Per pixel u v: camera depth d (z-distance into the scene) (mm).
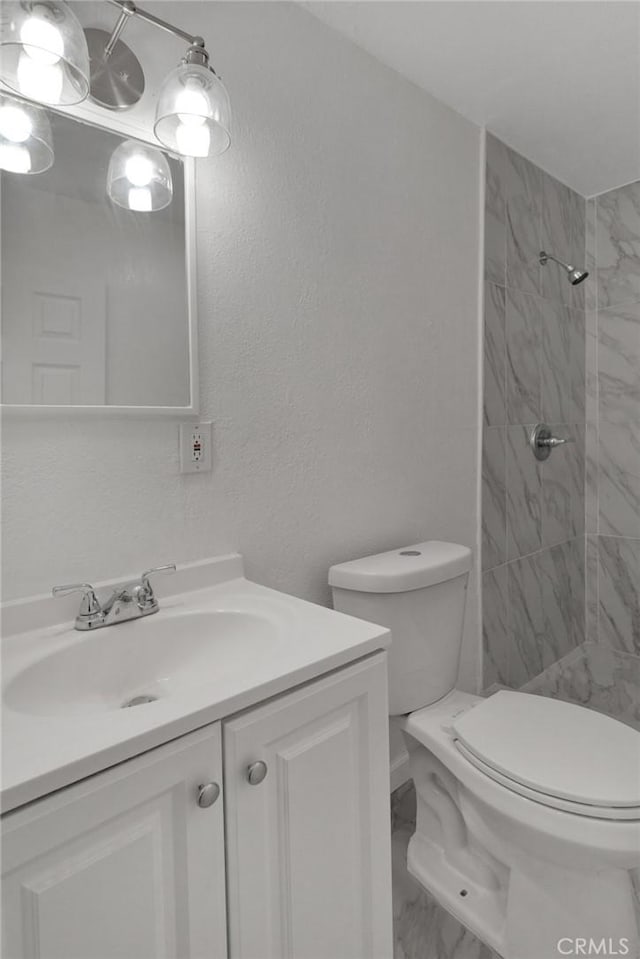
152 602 1071
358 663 930
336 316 1502
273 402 1357
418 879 1364
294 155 1384
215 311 1233
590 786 1033
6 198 951
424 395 1787
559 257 2387
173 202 1154
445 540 1882
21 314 969
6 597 975
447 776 1347
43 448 1006
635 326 2414
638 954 1124
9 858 567
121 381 1089
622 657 2494
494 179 2014
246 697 757
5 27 794
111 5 1064
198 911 717
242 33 1269
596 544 2584
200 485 1226
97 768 625
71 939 612
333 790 887
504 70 1655
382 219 1625
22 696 837
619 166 2262
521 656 2219
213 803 728
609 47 1546
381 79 1607
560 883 1081
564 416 2447
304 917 845
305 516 1442
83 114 1033
